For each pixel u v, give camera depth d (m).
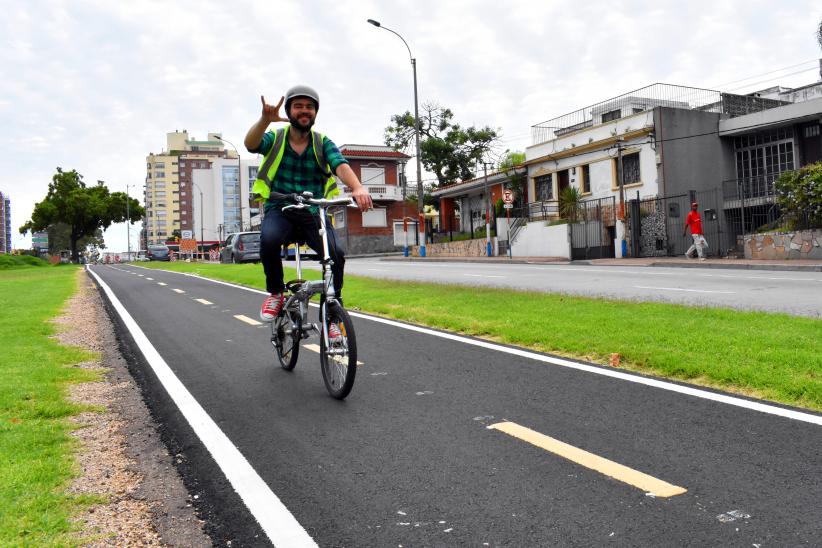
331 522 2.72
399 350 6.50
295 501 2.95
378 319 8.81
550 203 32.94
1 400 4.59
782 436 3.51
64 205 78.69
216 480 3.23
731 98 28.31
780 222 21.08
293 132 4.90
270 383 5.37
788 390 4.28
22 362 6.02
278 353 6.00
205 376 5.72
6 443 3.68
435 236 45.12
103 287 16.39
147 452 3.69
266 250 5.04
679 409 4.09
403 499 2.92
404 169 53.56
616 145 27.91
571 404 4.32
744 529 2.48
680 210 25.69
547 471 3.16
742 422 3.78
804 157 25.14
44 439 3.80
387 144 52.41
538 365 5.54
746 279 13.45
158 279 19.45
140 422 4.30
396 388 4.97
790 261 18.56
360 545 2.50
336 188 5.06
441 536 2.54
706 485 2.91
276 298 5.52
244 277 18.08
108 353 6.91
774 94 33.09
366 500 2.93
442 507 2.81
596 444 3.53
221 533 2.65
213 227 129.38
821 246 18.88
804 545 2.34
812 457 3.20
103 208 79.44
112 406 4.72
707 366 4.93
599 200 27.16
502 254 33.28
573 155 30.94
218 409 4.60
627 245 26.02
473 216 42.72
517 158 48.97
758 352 5.24
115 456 3.62
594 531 2.52
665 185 25.94
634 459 3.28
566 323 7.26
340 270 4.97
